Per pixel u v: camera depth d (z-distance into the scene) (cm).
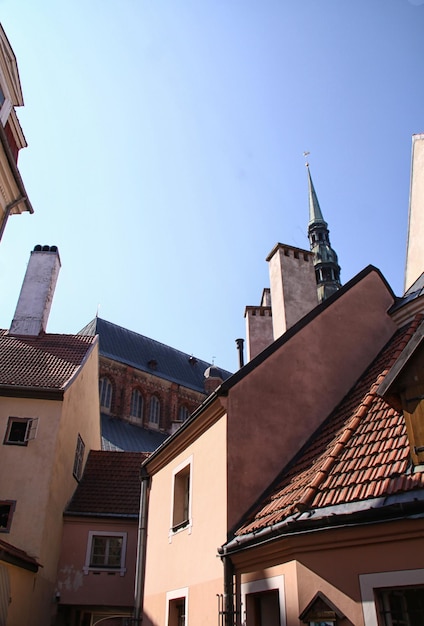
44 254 2253
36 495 1557
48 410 1681
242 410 990
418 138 1341
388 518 587
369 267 1279
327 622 622
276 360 1062
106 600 1675
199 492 1054
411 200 1366
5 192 1192
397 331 1211
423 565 565
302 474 857
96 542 1766
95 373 2180
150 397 5303
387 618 585
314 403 1053
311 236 5378
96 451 2184
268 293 1959
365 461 715
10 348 1969
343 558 639
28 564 1378
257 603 797
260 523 795
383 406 822
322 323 1147
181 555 1089
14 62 1220
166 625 1092
